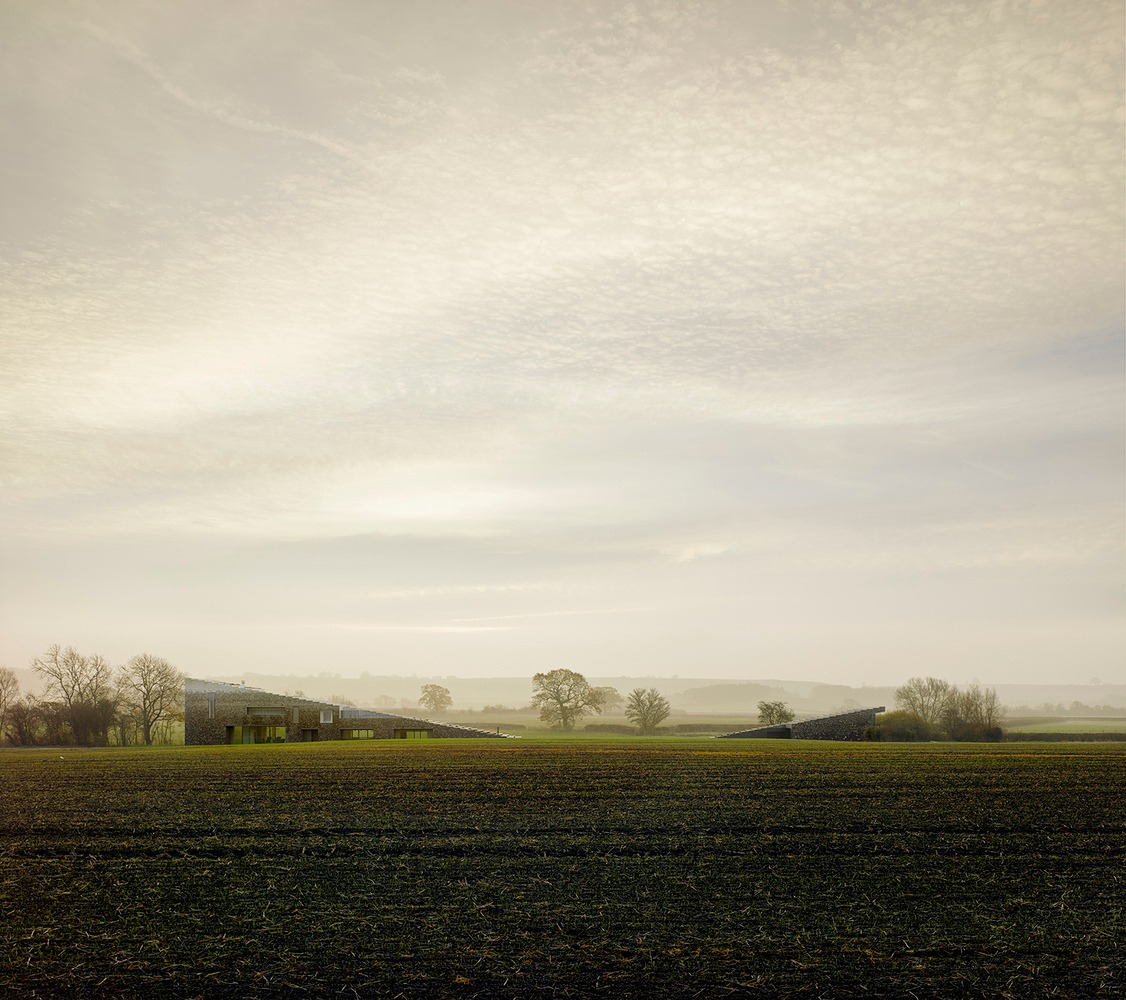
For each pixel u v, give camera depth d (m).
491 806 30.25
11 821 27.66
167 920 17.03
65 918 17.20
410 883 19.67
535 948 15.45
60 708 91.12
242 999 13.38
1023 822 26.70
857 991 13.68
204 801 31.80
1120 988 13.73
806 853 22.58
